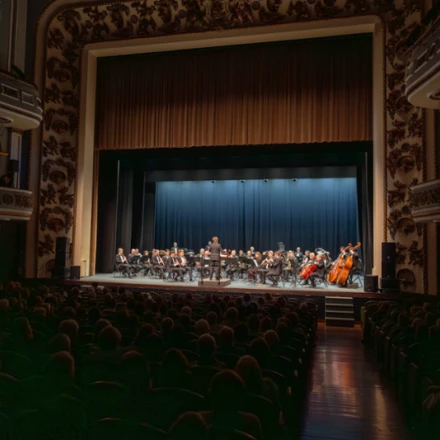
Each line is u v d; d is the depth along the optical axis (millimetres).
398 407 5668
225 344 4953
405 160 14430
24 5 16594
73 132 17438
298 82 16062
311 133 15805
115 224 19172
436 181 10109
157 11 16156
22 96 12219
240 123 16453
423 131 14172
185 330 5832
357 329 12328
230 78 16625
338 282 14664
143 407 3504
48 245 16703
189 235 23125
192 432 2658
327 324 12938
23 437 3158
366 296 13102
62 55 17375
